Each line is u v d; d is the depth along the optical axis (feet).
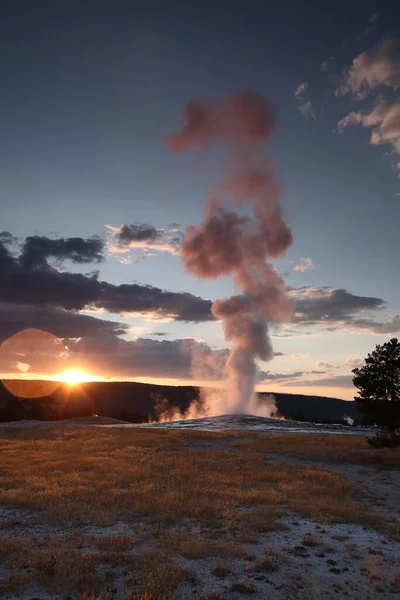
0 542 31.22
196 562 28.71
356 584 25.61
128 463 76.02
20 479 58.44
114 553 28.91
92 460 79.30
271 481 63.52
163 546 31.60
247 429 206.49
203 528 37.32
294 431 200.34
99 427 194.39
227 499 48.67
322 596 23.89
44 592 23.45
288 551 31.48
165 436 137.18
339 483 60.80
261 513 42.19
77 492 49.57
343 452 101.76
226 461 84.12
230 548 30.94
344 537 35.50
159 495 49.57
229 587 24.76
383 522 40.47
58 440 122.52
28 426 206.18
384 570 28.02
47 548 30.86
